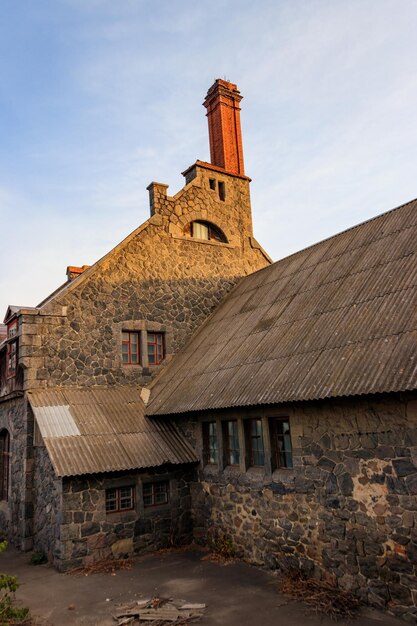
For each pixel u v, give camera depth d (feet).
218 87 59.11
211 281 52.75
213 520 34.50
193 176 55.26
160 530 35.27
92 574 30.09
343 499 24.22
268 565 28.76
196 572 29.45
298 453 27.07
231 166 58.23
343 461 24.40
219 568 29.91
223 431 34.53
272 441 29.71
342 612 21.94
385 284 29.37
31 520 37.14
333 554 24.50
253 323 39.34
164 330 47.83
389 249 32.83
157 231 49.96
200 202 54.13
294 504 27.22
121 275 46.47
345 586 23.72
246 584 26.78
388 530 21.99
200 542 35.58
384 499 22.31
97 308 44.27
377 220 38.34
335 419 25.03
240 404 28.84
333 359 26.02
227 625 21.80
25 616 22.76
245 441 32.04
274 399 26.43
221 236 56.08
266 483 29.48
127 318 45.83
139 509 34.58
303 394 24.88
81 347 42.65
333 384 23.84
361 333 26.48
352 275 33.63
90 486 32.94
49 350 41.01
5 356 47.03
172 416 40.27
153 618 22.88
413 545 20.89
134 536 33.99
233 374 33.40
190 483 37.40
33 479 37.78
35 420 37.99
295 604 23.43
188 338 49.24
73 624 22.84
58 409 37.99
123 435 36.91
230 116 59.62
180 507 36.50
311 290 36.52
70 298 42.98
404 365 21.52
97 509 32.86
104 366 43.47
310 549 25.91
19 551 37.27
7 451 45.70
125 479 34.45
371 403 23.21
